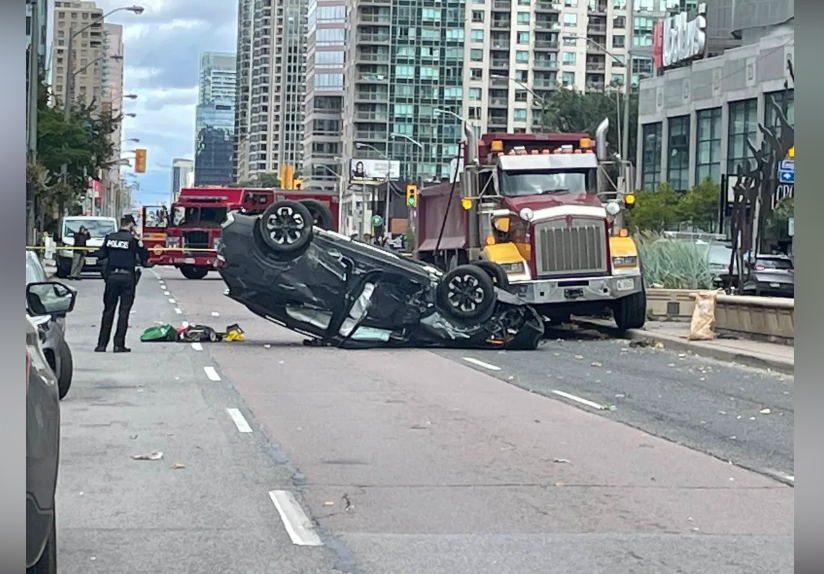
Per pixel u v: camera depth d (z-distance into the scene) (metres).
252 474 10.39
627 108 48.91
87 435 12.33
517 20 157.88
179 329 23.67
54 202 57.16
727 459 11.44
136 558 7.57
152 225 52.81
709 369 20.03
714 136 72.56
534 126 159.00
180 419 13.52
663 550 7.94
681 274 30.66
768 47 65.69
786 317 22.61
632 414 14.43
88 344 22.52
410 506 9.20
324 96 179.38
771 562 7.65
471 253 27.17
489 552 7.83
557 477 10.41
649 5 157.88
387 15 155.62
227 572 7.28
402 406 14.83
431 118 157.50
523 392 16.39
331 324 22.25
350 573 7.29
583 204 24.98
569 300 24.38
